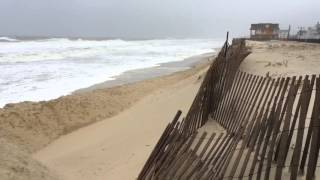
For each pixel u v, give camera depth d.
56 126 12.65
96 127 12.87
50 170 7.96
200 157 5.45
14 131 11.59
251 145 5.10
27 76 22.89
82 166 9.20
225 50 12.50
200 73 20.17
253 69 15.37
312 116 4.87
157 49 57.25
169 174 5.58
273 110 5.07
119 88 18.89
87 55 40.16
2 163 6.75
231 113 7.88
